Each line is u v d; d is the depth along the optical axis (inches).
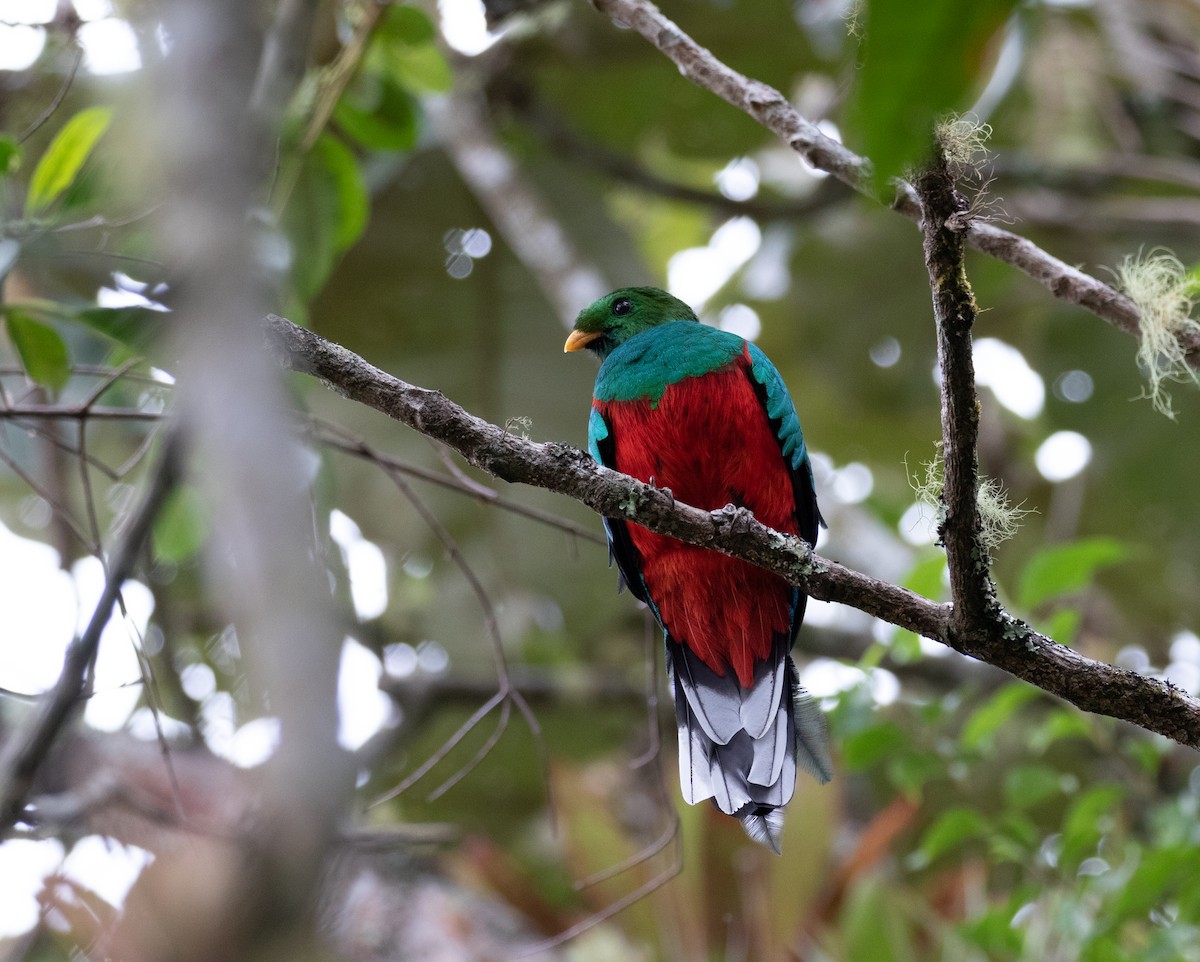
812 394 709.9
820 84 628.7
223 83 80.6
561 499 557.6
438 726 577.6
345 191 382.0
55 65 419.8
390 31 395.5
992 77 469.7
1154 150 650.2
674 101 607.5
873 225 666.2
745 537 260.4
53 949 281.6
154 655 383.6
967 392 220.5
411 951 393.1
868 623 628.1
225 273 78.3
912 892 458.9
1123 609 642.2
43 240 272.4
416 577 587.2
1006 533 248.7
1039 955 360.2
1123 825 406.3
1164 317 295.0
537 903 431.5
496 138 594.2
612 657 639.1
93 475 494.3
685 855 414.0
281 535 73.4
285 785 69.3
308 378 327.9
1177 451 633.0
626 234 613.9
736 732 324.5
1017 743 515.8
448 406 251.0
